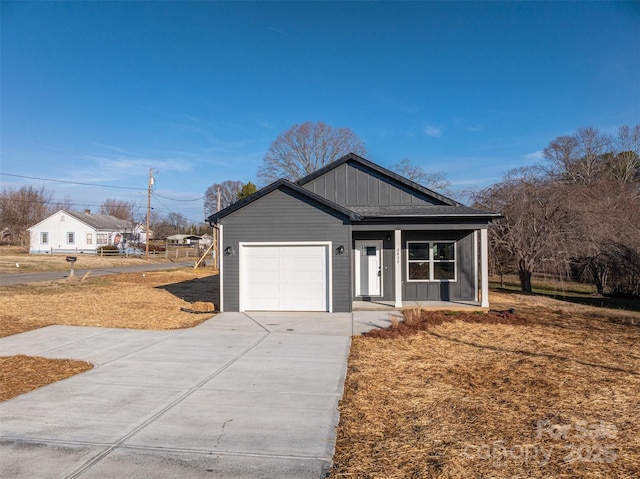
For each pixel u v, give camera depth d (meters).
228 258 13.16
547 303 15.17
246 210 13.19
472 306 13.28
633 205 18.25
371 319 11.77
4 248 57.34
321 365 7.31
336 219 13.02
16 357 7.66
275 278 13.19
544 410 5.24
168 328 10.59
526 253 18.61
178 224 105.88
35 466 3.77
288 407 5.33
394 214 13.17
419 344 8.91
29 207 66.19
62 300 14.91
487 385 6.22
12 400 5.47
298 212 13.09
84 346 8.58
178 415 5.02
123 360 7.56
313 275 13.12
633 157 35.97
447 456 4.04
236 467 3.81
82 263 37.16
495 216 12.97
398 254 13.38
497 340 9.29
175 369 7.02
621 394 5.83
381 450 4.17
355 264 15.02
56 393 5.77
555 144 36.88
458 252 14.91
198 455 4.03
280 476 3.66
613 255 16.73
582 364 7.36
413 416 5.05
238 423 4.80
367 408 5.31
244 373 6.82
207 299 16.02
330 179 15.29
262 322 11.37
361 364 7.39
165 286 20.98
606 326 10.95
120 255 50.09
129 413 5.07
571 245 17.19
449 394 5.83
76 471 3.70
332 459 3.99
